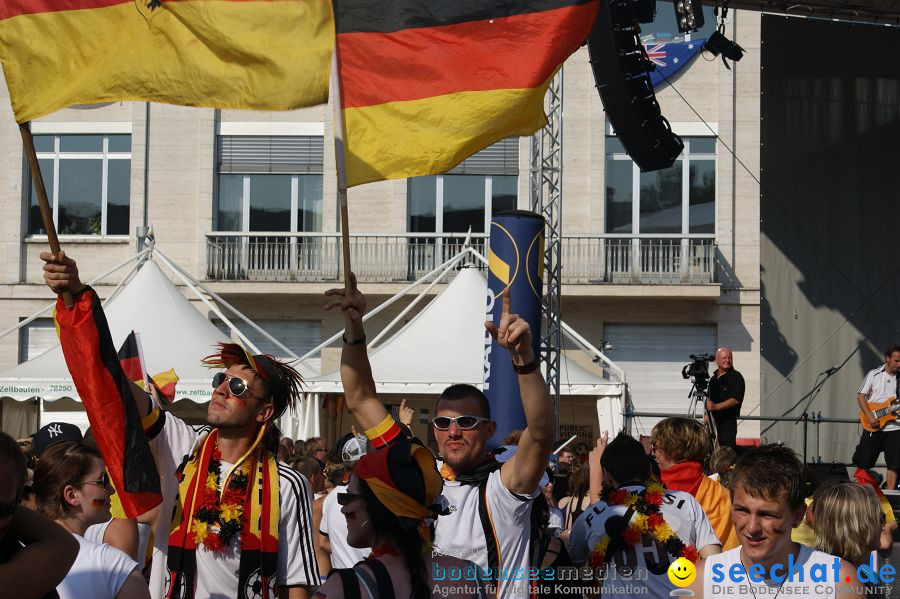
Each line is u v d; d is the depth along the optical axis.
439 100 5.43
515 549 4.32
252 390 4.69
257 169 25.05
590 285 23.77
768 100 21.09
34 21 5.02
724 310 24.03
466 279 17.41
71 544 3.02
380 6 5.49
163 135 24.98
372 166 5.41
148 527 4.93
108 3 5.06
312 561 4.65
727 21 24.02
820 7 18.09
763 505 4.03
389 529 3.36
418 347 16.28
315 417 16.30
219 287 24.41
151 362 15.69
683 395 24.16
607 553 5.09
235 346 4.75
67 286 4.38
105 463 4.35
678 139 14.48
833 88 21.16
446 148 5.40
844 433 21.44
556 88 15.32
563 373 17.17
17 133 24.95
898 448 13.61
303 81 5.04
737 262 24.05
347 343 5.00
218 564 4.52
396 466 3.39
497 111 5.40
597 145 24.20
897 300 21.23
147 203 24.86
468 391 4.59
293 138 25.05
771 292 21.44
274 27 5.05
